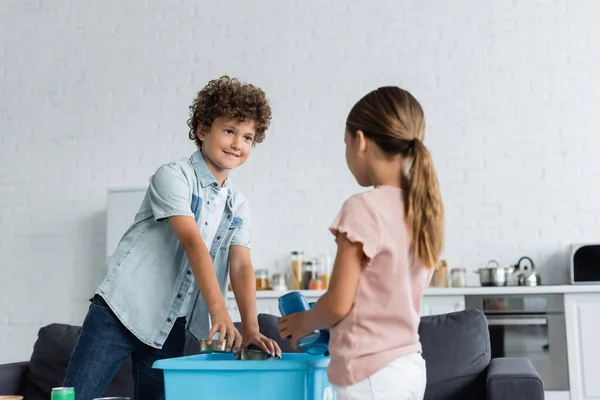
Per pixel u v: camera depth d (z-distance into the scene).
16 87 5.20
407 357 1.57
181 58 5.00
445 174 4.61
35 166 5.12
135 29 5.08
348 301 1.54
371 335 1.55
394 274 1.56
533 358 4.00
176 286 2.08
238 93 2.06
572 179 4.48
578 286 3.95
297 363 1.65
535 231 4.49
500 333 4.05
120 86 5.07
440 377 2.89
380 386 1.53
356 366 1.54
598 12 4.55
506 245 4.51
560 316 3.99
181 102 4.98
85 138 5.08
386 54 4.75
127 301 2.04
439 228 1.60
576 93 4.52
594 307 3.95
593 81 4.52
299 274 4.57
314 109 4.81
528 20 4.62
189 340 3.01
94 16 5.15
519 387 2.42
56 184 5.09
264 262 4.77
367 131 1.65
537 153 4.53
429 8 4.73
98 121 5.07
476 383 2.88
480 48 4.65
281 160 4.82
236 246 2.25
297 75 4.85
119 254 2.09
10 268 5.07
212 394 1.69
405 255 1.58
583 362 3.94
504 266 4.46
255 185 4.83
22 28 5.23
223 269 2.23
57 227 5.05
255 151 4.85
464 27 4.68
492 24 4.65
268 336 3.03
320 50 4.84
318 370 1.74
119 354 2.06
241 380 1.68
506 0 4.65
